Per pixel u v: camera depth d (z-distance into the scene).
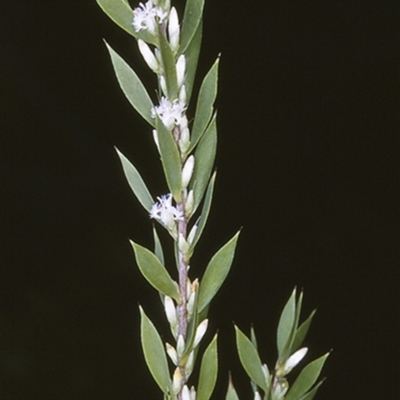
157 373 0.42
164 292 0.42
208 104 0.42
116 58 0.42
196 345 0.42
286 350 0.43
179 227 0.42
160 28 0.42
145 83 1.10
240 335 0.44
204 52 1.24
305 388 0.43
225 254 0.42
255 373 0.44
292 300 0.44
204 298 0.42
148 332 0.42
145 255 0.42
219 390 1.12
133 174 0.43
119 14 0.42
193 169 0.42
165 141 0.42
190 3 0.42
